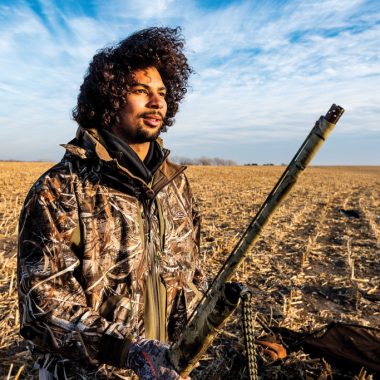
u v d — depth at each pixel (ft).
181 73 7.87
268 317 14.79
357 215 45.75
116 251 6.03
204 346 4.93
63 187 5.85
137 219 6.27
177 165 6.99
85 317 5.40
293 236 31.12
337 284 19.43
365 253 25.93
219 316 4.72
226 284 4.69
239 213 41.55
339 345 10.36
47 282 5.44
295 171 4.26
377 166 411.34
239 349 10.47
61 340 5.33
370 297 18.01
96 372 5.87
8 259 19.38
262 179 112.57
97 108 6.84
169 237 6.83
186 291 7.05
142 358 5.26
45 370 6.03
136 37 6.95
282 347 10.64
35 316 5.38
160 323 6.43
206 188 75.05
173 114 8.25
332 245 28.32
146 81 6.69
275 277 19.85
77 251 5.85
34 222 5.63
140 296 6.15
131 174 6.12
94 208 5.97
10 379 10.00
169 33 7.41
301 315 15.34
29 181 73.26
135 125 6.66
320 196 67.15
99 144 6.03
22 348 11.57
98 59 6.72
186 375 5.18
